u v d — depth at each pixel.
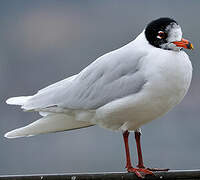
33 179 7.95
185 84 8.24
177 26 8.26
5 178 7.91
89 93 8.75
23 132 9.11
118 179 8.12
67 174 7.96
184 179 8.10
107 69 8.65
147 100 8.27
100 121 8.85
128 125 8.65
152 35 8.37
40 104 9.08
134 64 8.38
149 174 8.19
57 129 9.23
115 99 8.53
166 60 8.12
